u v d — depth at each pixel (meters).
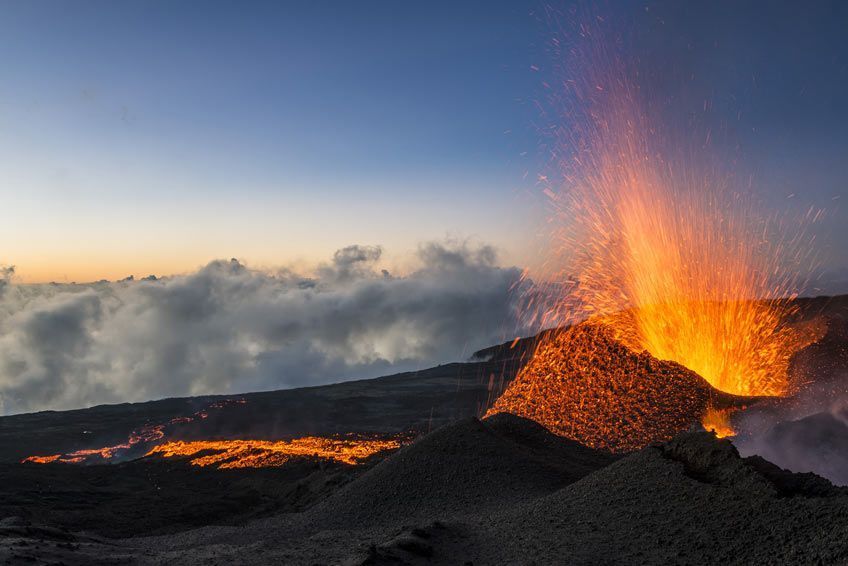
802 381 32.28
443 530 17.16
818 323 38.28
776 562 12.34
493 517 18.66
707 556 13.38
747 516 14.34
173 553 17.59
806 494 15.11
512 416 31.16
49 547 16.92
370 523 21.11
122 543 21.11
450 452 25.17
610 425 31.47
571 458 27.64
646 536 14.82
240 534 21.97
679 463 17.55
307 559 15.50
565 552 14.52
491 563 14.49
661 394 32.28
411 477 23.91
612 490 17.67
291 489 34.22
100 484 38.97
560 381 35.38
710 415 30.31
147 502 33.44
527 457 25.42
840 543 12.01
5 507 30.02
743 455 25.28
